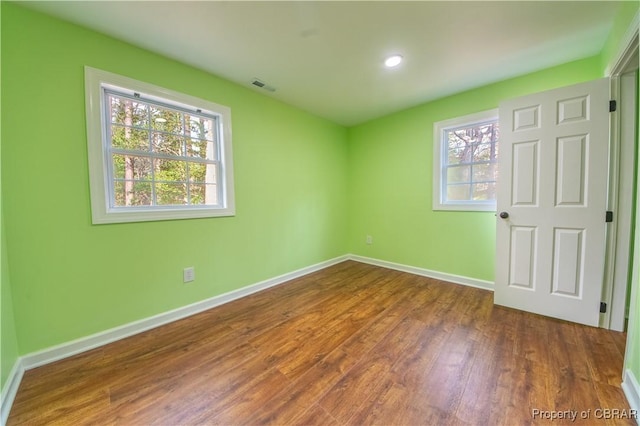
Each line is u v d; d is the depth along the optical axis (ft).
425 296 8.93
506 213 7.77
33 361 5.32
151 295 7.01
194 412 4.23
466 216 9.94
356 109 11.30
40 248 5.41
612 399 4.33
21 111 5.15
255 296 9.18
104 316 6.25
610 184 6.44
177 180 7.68
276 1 5.09
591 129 6.49
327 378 4.98
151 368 5.33
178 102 7.37
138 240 6.77
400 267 12.04
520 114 7.44
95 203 6.06
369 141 12.92
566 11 5.48
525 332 6.50
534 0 5.15
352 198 13.91
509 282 7.88
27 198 5.24
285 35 6.21
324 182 12.57
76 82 5.75
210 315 7.74
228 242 8.73
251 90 9.24
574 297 6.90
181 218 7.55
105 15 5.43
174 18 5.55
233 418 4.11
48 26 5.40
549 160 7.06
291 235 11.02
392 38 6.37
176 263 7.49
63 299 5.70
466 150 10.02
